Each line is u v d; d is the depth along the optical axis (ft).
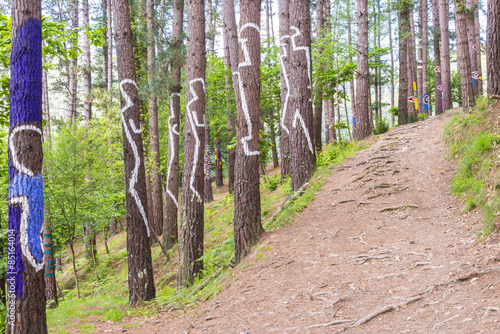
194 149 33.17
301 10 37.83
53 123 71.92
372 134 57.57
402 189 31.40
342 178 37.40
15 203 15.20
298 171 38.14
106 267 60.64
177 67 44.14
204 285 27.25
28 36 15.56
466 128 35.22
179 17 46.75
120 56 29.37
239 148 27.22
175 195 53.01
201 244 32.81
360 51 55.88
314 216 30.19
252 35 27.14
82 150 51.42
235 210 27.40
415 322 13.29
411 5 64.85
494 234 18.65
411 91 92.79
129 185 29.12
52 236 50.44
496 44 33.42
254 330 16.17
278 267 22.66
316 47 58.70
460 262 17.22
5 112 28.86
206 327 18.04
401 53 64.85
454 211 24.90
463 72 43.32
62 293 54.44
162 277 45.50
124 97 29.25
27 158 15.30
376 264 20.03
